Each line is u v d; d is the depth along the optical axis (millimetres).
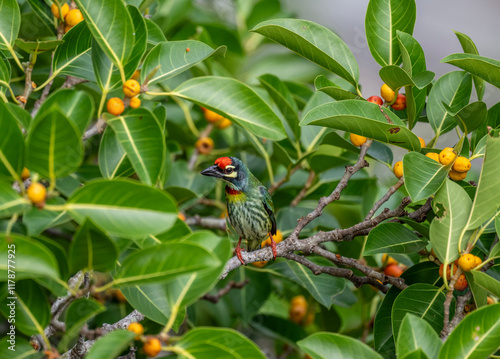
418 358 5676
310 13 21562
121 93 11000
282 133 7734
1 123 5656
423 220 8672
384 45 9453
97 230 5508
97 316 10773
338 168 12477
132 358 7863
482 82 9484
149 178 6703
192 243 5871
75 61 8828
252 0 15938
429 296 8148
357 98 9055
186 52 8109
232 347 5961
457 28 26156
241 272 12242
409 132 8031
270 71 15891
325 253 9117
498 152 7133
